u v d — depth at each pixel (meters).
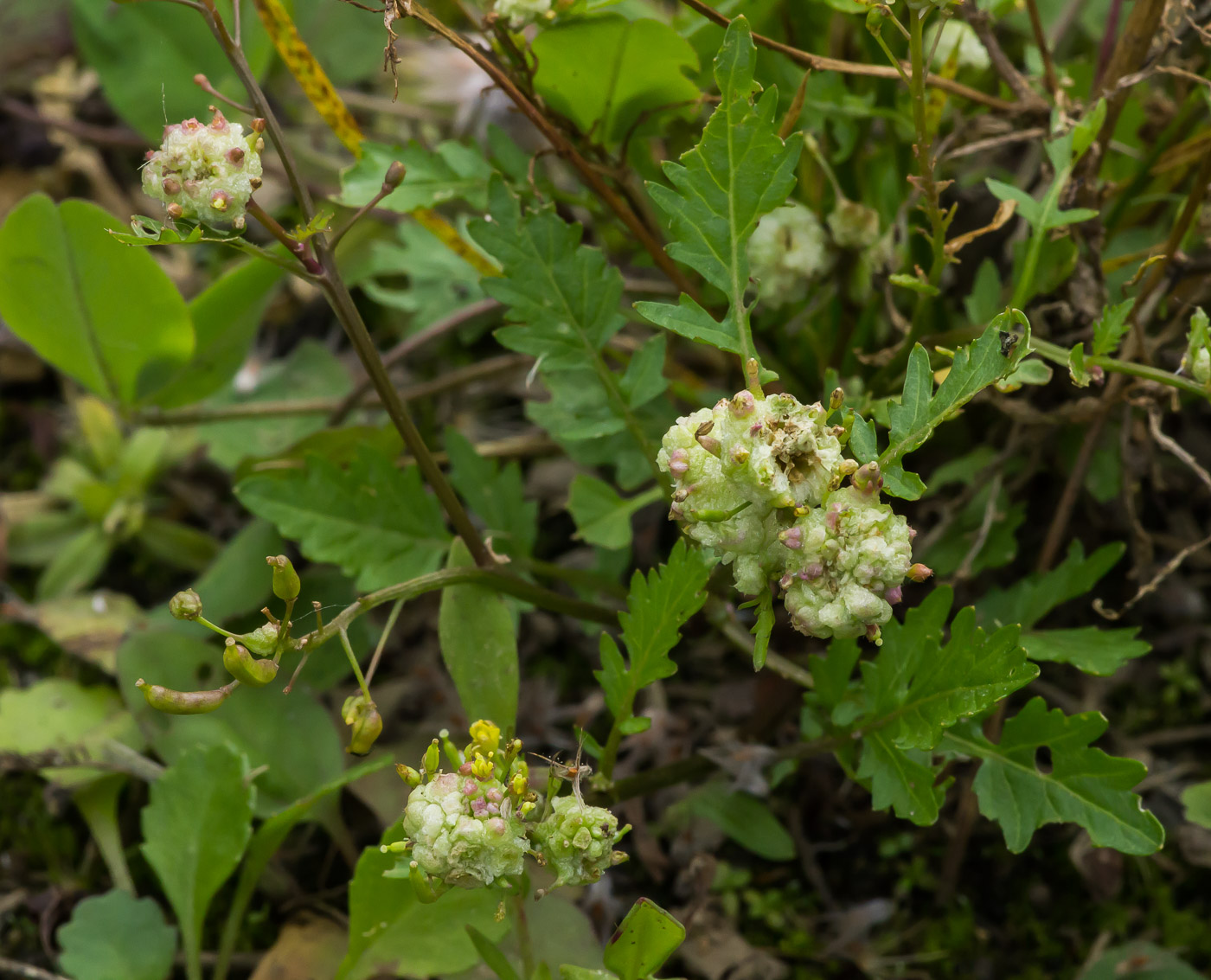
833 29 0.41
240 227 0.34
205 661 0.40
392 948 0.37
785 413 0.32
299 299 0.52
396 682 0.42
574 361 0.37
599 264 0.37
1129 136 0.42
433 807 0.33
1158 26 0.38
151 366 0.42
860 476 0.32
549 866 0.34
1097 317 0.39
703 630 0.39
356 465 0.39
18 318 0.41
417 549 0.39
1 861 0.41
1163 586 0.42
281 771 0.40
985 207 0.41
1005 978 0.40
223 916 0.40
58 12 0.56
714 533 0.33
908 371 0.33
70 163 0.55
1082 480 0.40
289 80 0.54
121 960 0.38
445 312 0.47
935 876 0.41
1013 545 0.40
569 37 0.37
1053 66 0.40
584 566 0.44
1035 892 0.40
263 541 0.42
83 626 0.43
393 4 0.35
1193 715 0.42
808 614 0.32
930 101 0.39
